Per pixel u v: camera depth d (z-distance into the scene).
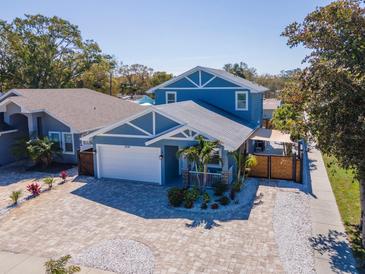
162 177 20.11
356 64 10.42
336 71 10.11
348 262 10.98
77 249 12.23
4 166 26.12
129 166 21.02
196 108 24.86
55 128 26.52
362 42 10.60
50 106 27.12
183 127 18.59
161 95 31.03
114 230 13.80
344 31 11.14
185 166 20.19
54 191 19.28
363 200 12.17
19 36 52.06
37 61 53.66
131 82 93.38
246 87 27.73
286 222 14.28
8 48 52.09
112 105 35.41
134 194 18.44
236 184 18.17
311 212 15.45
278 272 10.39
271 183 20.25
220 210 15.77
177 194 16.42
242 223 14.25
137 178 20.94
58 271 8.66
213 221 14.54
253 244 12.28
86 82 63.41
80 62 58.47
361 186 12.27
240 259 11.22
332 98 10.41
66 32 55.41
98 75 65.19
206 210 15.79
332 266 10.73
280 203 16.69
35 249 12.31
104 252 11.91
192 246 12.21
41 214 15.80
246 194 18.09
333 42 11.56
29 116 25.56
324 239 12.65
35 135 25.78
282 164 20.77
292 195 17.95
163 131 19.53
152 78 91.69
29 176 22.94
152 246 12.27
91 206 16.72
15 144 26.39
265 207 16.12
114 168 21.48
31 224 14.65
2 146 26.47
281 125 26.95
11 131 26.86
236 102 28.52
